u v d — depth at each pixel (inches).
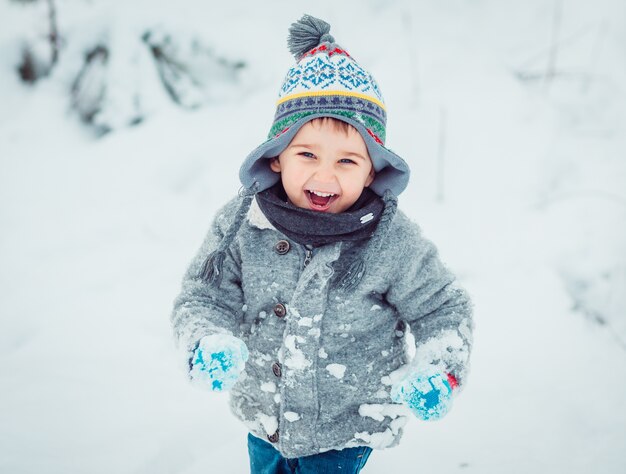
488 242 145.6
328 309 66.9
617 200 150.4
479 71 184.2
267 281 68.0
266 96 194.2
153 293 141.1
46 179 183.0
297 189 67.1
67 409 104.6
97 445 96.1
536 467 90.7
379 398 69.6
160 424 101.2
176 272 148.5
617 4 199.0
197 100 197.3
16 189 179.8
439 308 68.3
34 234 164.4
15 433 97.9
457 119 171.9
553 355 116.6
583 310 128.2
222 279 68.9
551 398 105.5
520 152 164.4
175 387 111.7
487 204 154.6
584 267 138.2
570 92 179.0
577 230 145.2
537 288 132.9
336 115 64.8
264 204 66.5
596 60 185.8
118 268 150.6
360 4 212.7
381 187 70.4
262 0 215.8
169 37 199.3
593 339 121.3
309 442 68.3
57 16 210.5
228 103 196.9
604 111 173.6
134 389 110.6
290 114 66.2
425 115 173.5
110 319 132.2
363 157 66.7
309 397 67.0
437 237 147.6
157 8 206.1
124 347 123.1
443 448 95.5
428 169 163.8
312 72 66.2
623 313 129.2
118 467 91.6
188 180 179.2
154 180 179.6
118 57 197.6
